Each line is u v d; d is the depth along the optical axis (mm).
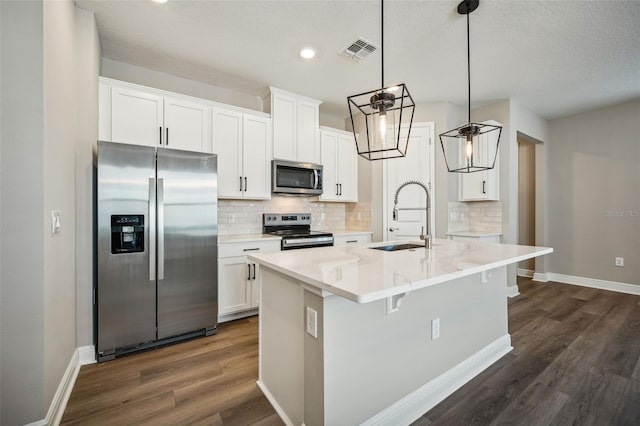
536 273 4660
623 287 3961
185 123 2863
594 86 3438
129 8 2148
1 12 1393
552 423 1534
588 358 2207
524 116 4102
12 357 1372
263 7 2135
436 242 2441
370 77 3232
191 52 2736
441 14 2180
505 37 2467
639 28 2336
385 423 1490
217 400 1717
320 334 1278
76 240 2107
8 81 1394
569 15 2184
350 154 4266
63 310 1754
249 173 3264
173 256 2422
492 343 2207
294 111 3611
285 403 1571
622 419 1558
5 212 1372
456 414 1620
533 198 4891
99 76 2463
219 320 2895
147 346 2348
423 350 1707
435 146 3873
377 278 1182
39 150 1439
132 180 2246
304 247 3352
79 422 1535
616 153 4035
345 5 2104
